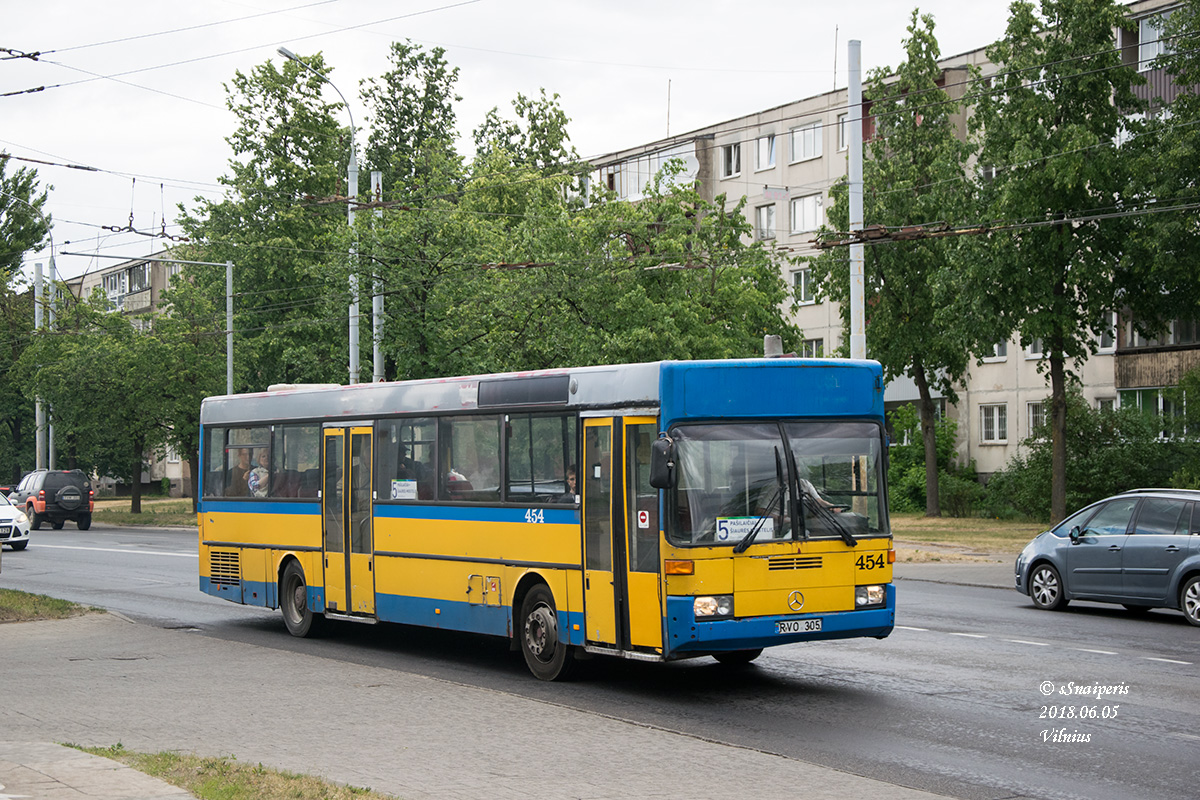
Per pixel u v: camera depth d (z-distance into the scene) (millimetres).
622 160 62625
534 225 34688
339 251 33375
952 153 39594
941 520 42000
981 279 35344
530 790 7395
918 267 41688
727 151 58625
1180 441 37656
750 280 39375
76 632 16094
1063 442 35750
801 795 7273
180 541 36750
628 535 11000
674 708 10438
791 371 11117
